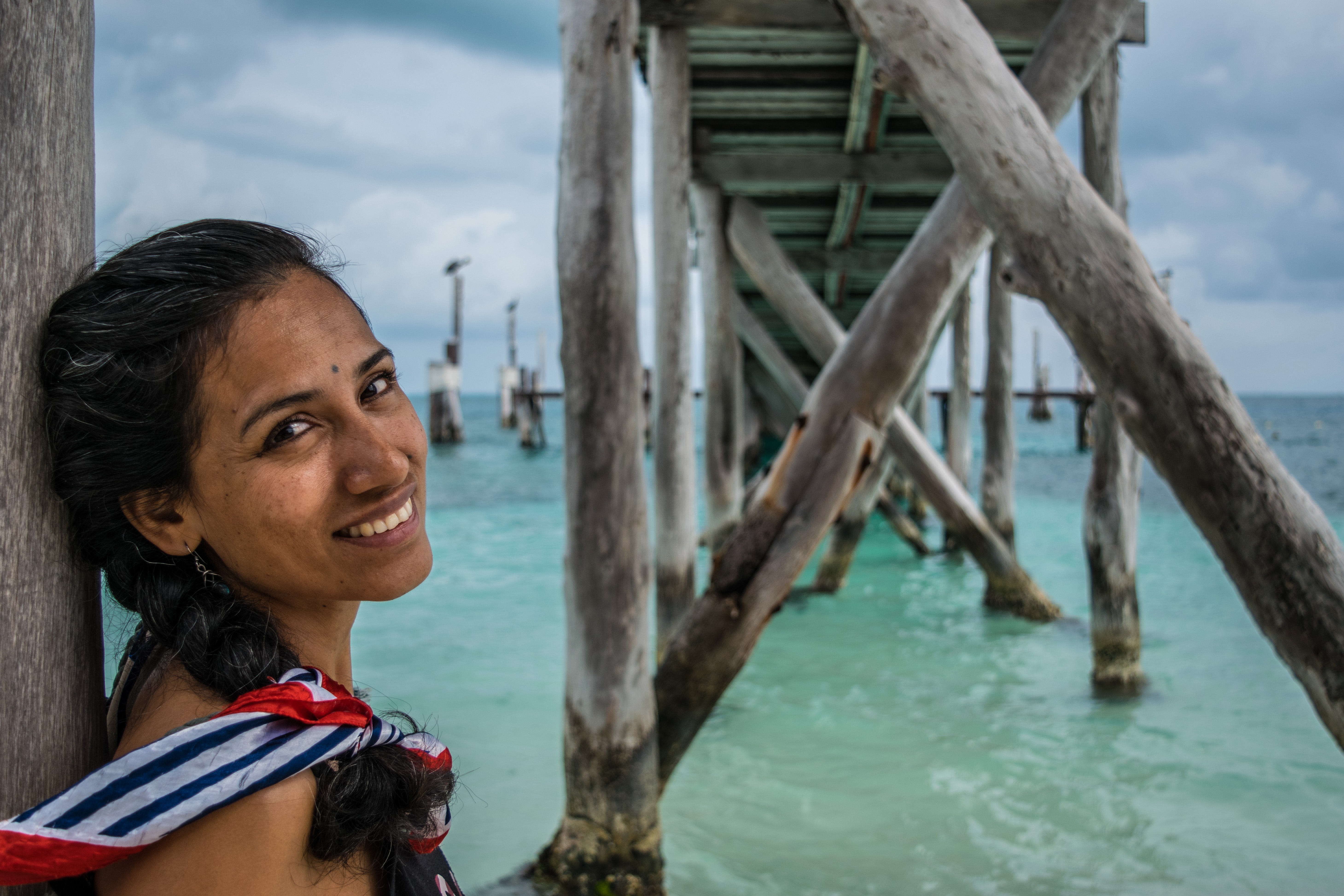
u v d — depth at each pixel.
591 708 3.12
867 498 8.44
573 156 3.20
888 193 7.68
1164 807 3.81
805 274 9.17
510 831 3.67
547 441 33.56
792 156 6.93
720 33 5.51
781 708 5.22
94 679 0.79
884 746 4.59
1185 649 6.22
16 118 0.71
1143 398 2.33
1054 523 13.44
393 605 8.02
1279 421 57.38
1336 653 2.17
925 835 3.64
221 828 0.59
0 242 0.69
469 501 16.98
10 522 0.70
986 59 2.37
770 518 3.25
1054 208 2.35
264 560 0.69
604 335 3.12
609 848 3.13
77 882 0.60
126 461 0.67
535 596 8.41
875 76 2.46
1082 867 3.36
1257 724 4.78
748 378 14.24
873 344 3.24
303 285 0.71
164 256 0.67
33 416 0.71
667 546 6.09
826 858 3.47
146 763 0.58
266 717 0.62
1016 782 4.12
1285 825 3.63
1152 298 2.34
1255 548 2.25
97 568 0.78
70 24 0.76
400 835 0.70
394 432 0.73
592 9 3.21
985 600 7.63
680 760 3.61
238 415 0.67
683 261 5.92
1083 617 7.46
